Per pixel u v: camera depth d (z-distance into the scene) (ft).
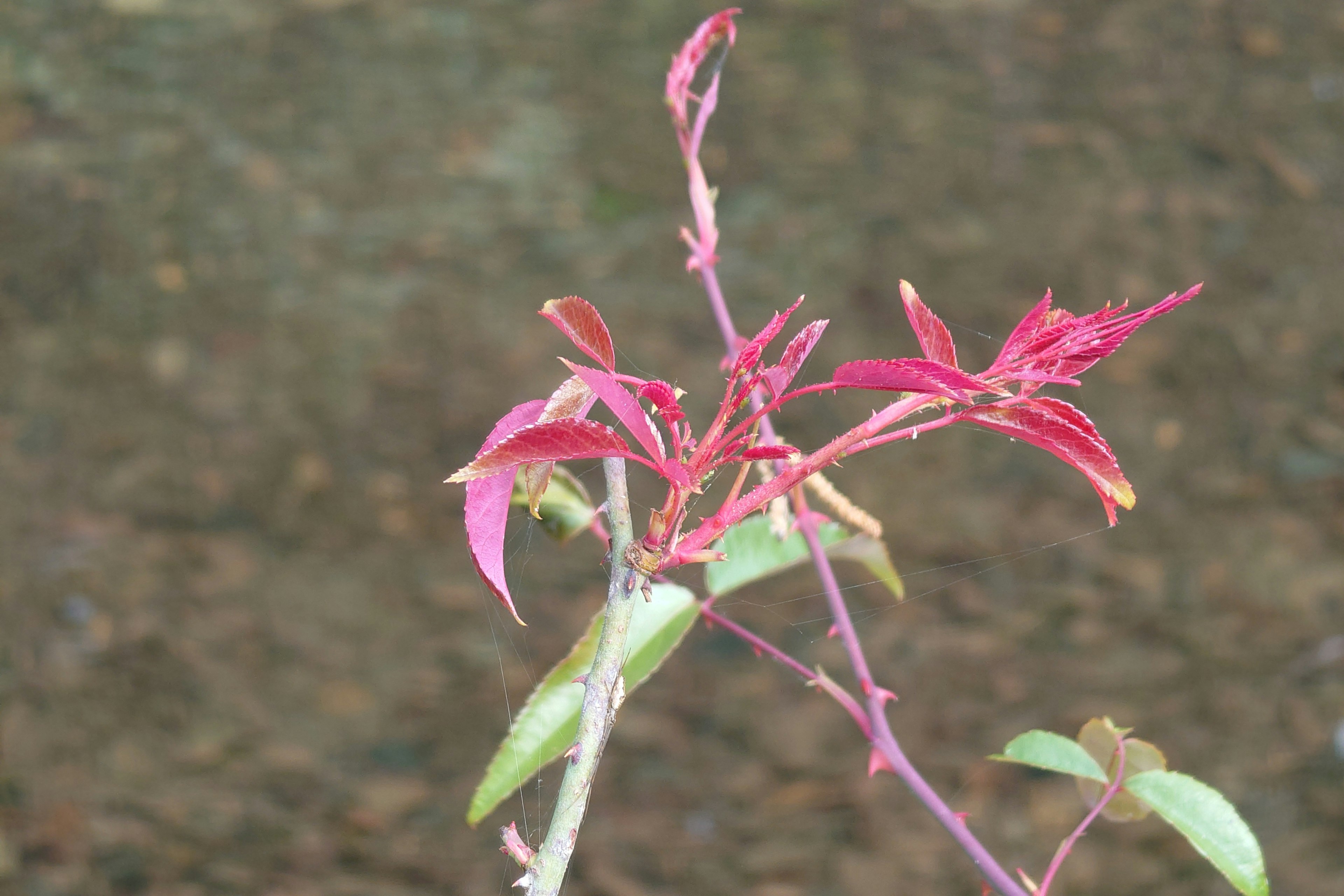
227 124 13.03
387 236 11.61
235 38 14.52
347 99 13.43
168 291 10.94
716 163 12.48
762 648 3.80
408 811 6.77
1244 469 9.00
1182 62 13.64
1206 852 3.68
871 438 3.45
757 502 3.44
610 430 3.40
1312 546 8.36
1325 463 8.98
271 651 7.86
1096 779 3.73
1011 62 13.83
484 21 14.99
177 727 7.34
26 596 8.21
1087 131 12.68
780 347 10.02
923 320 3.47
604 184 12.23
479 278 11.09
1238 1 14.64
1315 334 10.13
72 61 13.96
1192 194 11.69
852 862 6.42
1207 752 6.96
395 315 10.69
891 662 7.60
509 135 12.91
